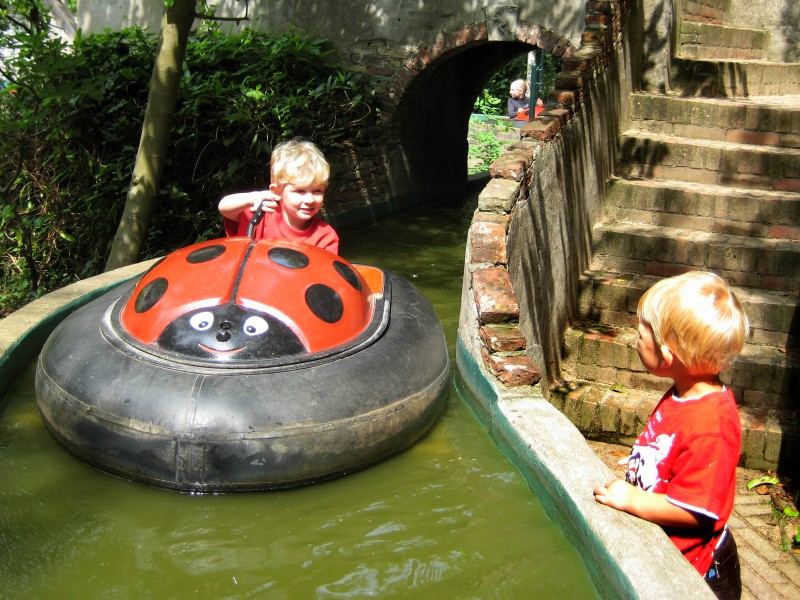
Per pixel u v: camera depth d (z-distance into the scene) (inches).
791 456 185.9
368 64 386.6
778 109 254.4
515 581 107.6
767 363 197.5
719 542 99.5
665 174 257.3
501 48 455.2
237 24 400.5
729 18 344.2
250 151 325.4
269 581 107.2
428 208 420.8
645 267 234.2
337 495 127.3
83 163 308.3
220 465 122.6
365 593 105.3
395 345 144.7
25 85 270.5
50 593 104.1
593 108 228.4
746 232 235.5
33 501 122.6
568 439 128.4
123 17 415.2
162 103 269.0
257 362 129.4
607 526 103.0
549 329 198.7
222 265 142.0
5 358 155.2
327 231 173.8
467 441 145.4
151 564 110.2
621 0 248.5
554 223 199.3
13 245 313.9
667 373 98.6
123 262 275.1
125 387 125.7
